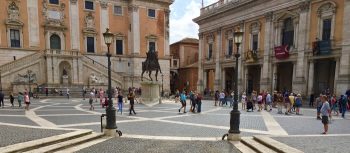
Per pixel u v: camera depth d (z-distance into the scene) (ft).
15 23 146.10
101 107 82.53
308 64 104.63
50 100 113.70
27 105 74.13
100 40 173.06
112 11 177.06
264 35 123.34
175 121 54.29
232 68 152.97
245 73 136.05
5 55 144.77
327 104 41.86
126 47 183.32
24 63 138.10
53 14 157.28
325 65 107.14
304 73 105.19
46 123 50.08
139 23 182.80
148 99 101.60
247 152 31.94
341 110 71.20
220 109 81.56
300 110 79.30
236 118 37.68
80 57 152.35
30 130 41.22
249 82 140.67
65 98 126.93
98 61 172.24
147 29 186.19
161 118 58.34
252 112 74.28
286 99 80.38
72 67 149.79
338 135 40.04
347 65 90.02
